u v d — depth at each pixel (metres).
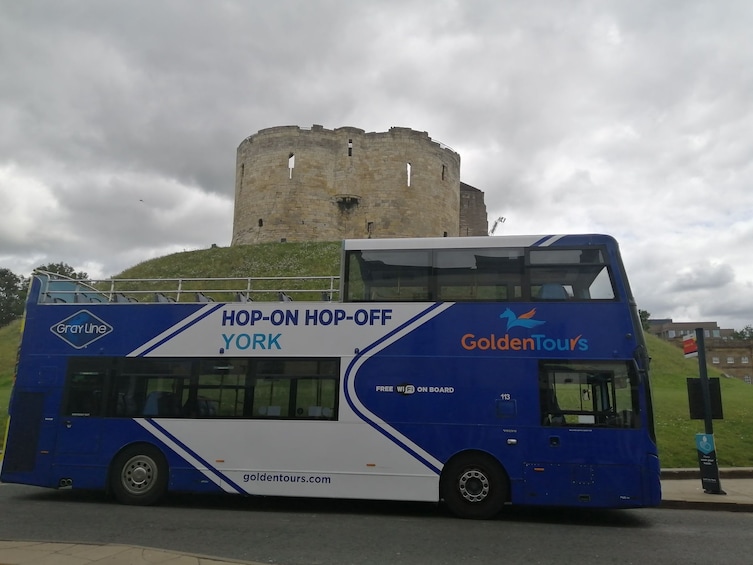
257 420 10.50
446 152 70.81
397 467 10.05
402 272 10.78
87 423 10.97
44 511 10.02
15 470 10.98
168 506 10.65
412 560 7.12
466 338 10.27
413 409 10.16
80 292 12.16
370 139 67.25
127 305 11.41
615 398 9.78
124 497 10.70
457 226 71.88
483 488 9.87
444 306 10.46
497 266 10.55
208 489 10.41
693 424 19.05
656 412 21.17
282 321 10.85
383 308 10.62
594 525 9.64
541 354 10.05
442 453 9.97
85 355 11.28
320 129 66.56
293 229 64.25
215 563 6.30
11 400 11.29
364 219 65.88
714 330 110.44
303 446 10.30
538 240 10.55
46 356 11.40
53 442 10.99
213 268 51.28
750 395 27.06
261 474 10.33
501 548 7.84
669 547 8.05
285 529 8.72
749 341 77.50
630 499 9.44
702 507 11.49
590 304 10.15
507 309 10.30
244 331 10.91
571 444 9.72
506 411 9.95
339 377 10.45
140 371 11.08
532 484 9.70
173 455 10.63
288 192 64.94
